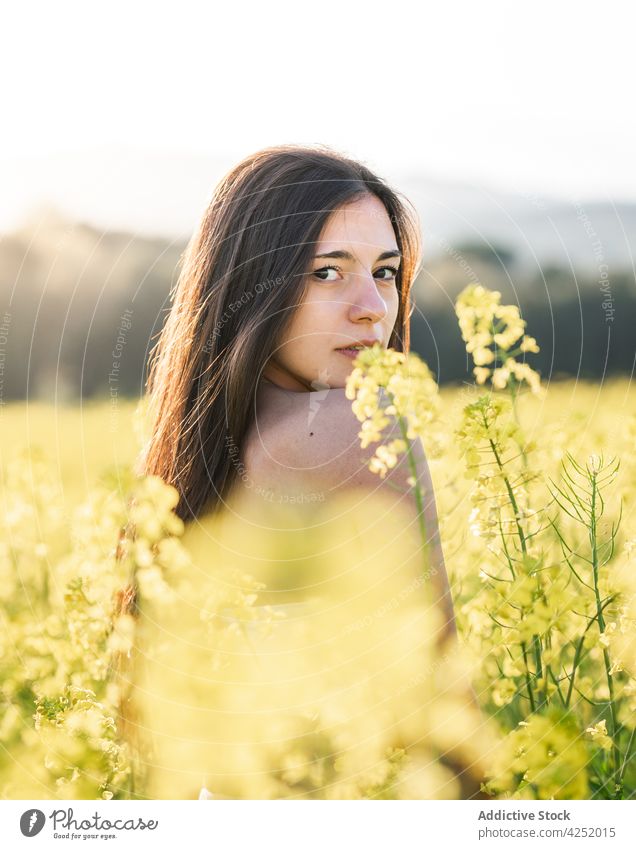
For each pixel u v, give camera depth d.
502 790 1.42
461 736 1.39
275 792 1.53
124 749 1.67
